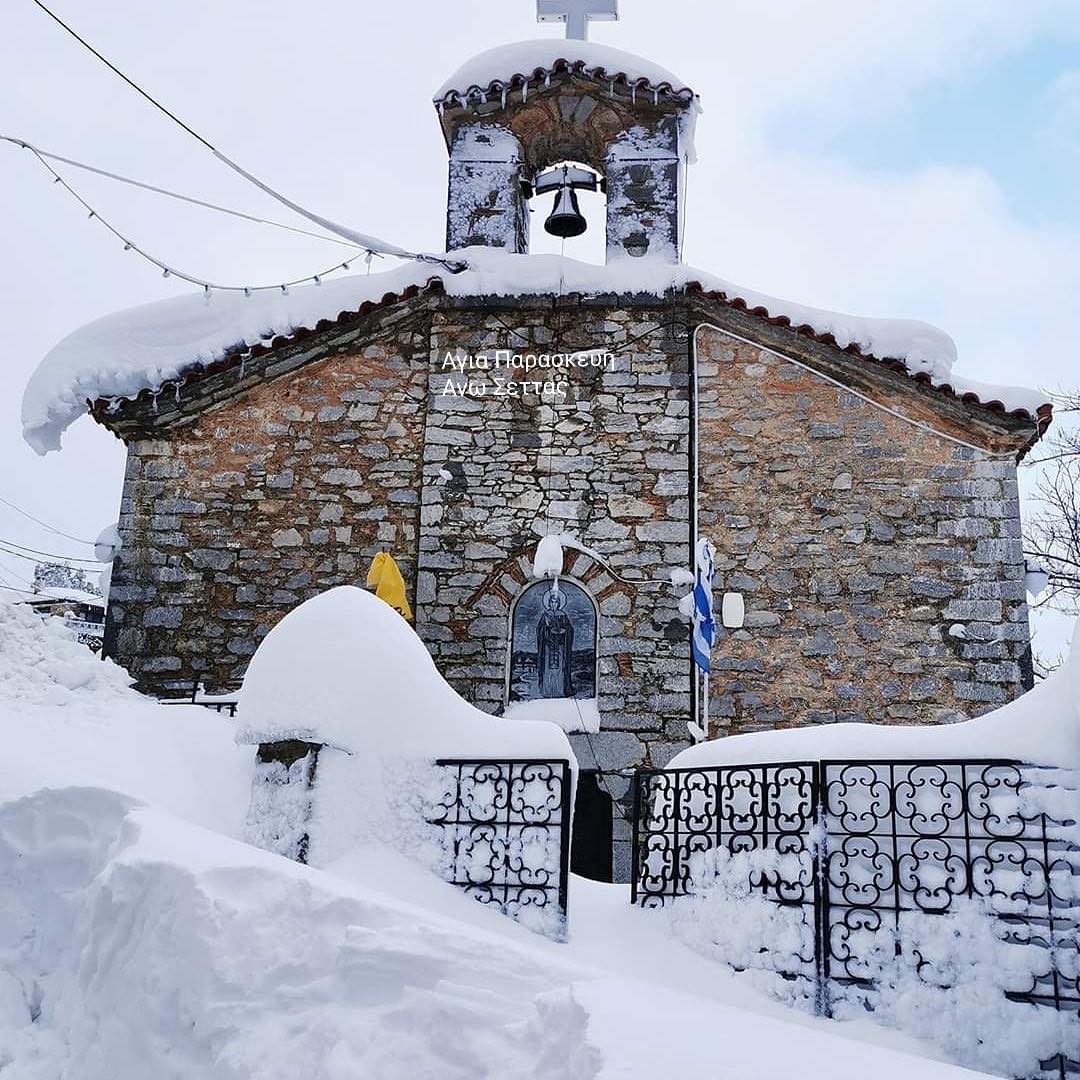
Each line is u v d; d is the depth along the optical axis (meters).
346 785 6.29
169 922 4.74
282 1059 4.15
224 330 11.15
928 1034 4.93
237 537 10.74
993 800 5.25
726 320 11.02
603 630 10.24
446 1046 3.97
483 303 11.20
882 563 10.24
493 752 6.31
